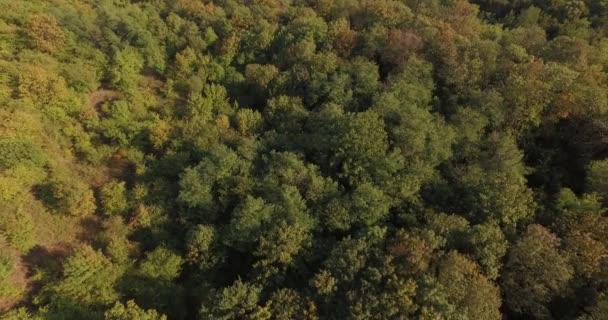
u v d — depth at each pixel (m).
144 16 85.94
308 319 42.28
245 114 67.31
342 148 56.16
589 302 42.97
